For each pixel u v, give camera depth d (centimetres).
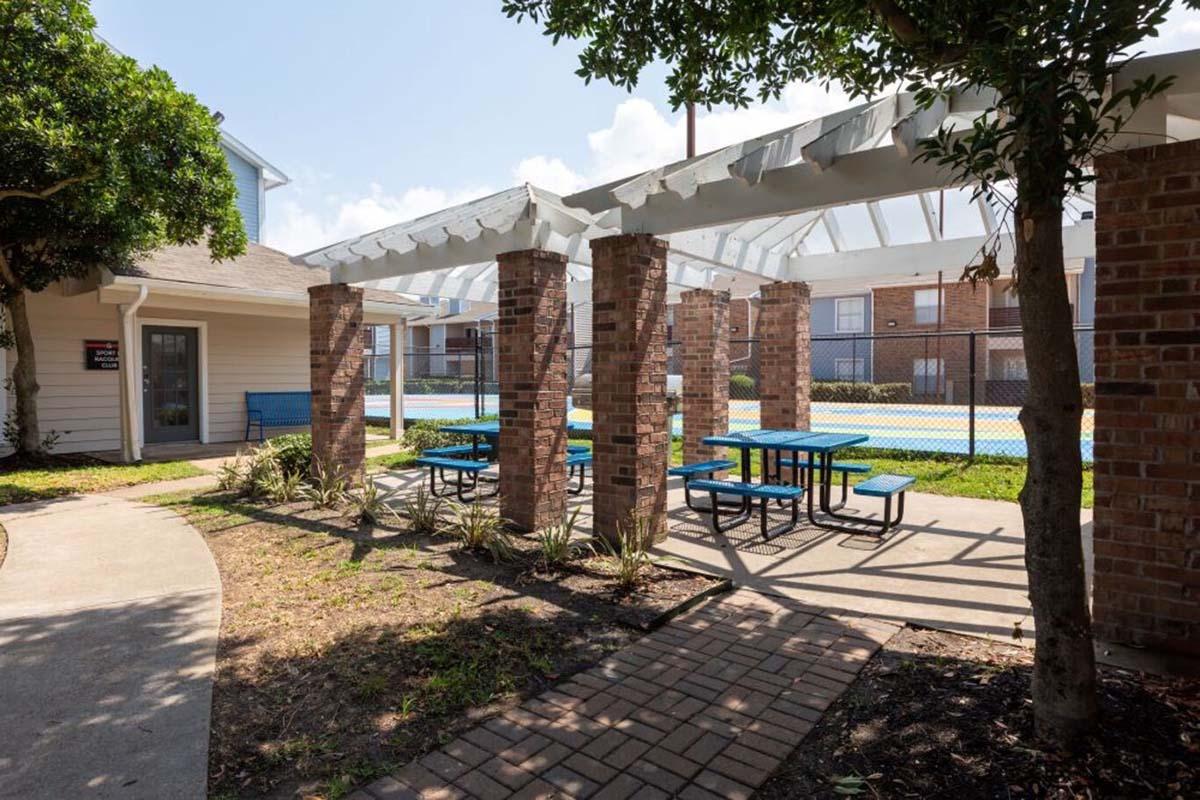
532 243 578
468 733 267
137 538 569
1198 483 312
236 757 253
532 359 574
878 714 276
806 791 229
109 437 1163
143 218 851
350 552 519
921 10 263
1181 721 255
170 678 316
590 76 394
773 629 369
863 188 443
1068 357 240
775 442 608
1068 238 672
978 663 318
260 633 368
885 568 483
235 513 657
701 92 405
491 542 505
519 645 346
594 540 538
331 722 277
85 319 1132
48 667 328
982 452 1179
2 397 1050
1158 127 320
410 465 1013
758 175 447
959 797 220
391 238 704
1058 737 242
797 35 351
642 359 521
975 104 421
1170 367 317
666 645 349
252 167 1767
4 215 845
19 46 729
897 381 2217
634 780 236
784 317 806
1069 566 242
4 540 565
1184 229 312
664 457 554
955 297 2106
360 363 808
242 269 1224
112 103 766
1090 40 210
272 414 1355
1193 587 314
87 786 235
